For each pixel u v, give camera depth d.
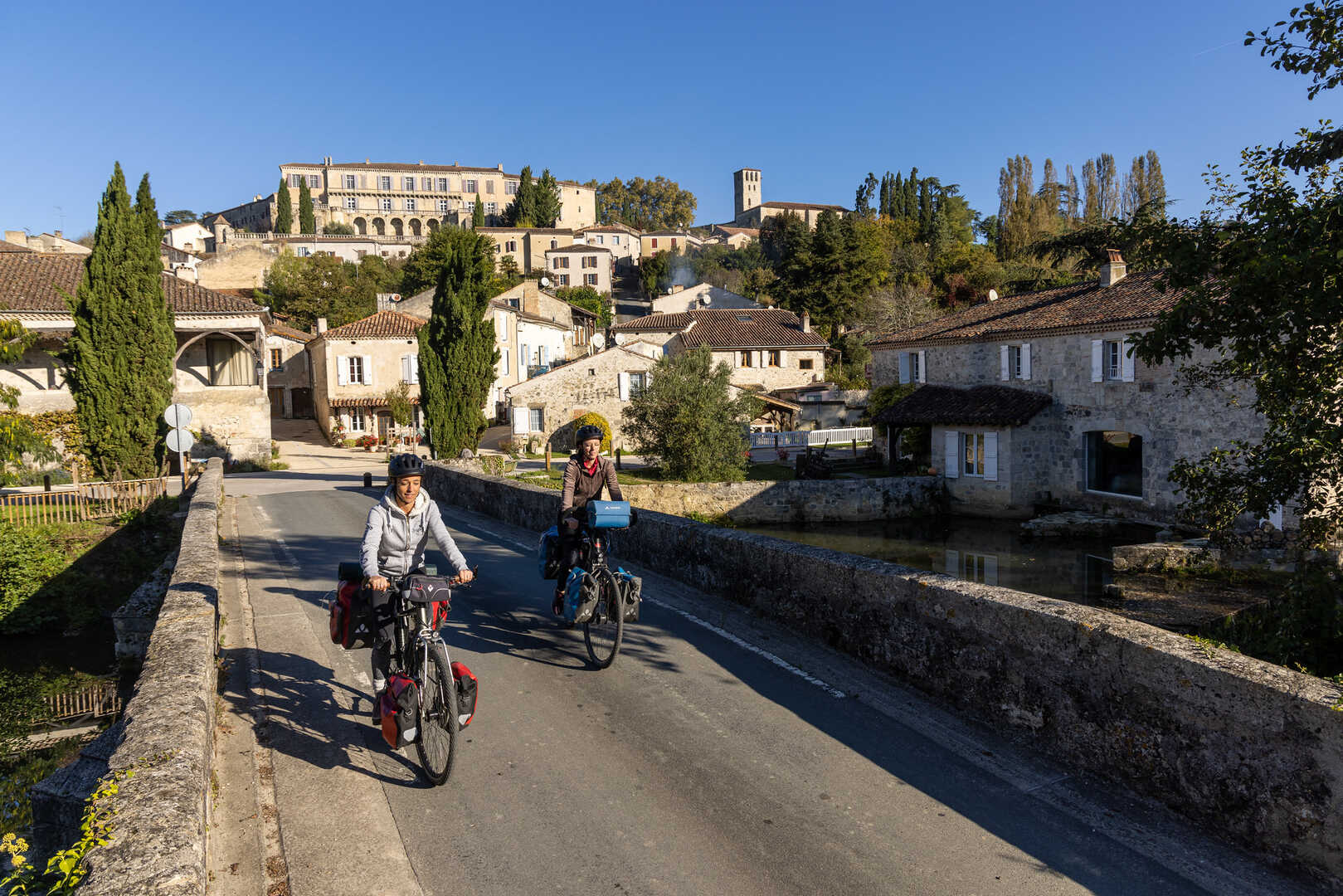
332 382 44.22
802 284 74.25
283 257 75.62
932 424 31.72
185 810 3.20
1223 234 7.82
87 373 27.16
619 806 4.43
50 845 5.63
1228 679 4.06
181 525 21.88
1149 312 24.06
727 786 4.65
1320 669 8.73
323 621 8.25
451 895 3.63
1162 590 17.88
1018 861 3.88
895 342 37.38
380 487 23.94
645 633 7.59
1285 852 3.78
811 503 29.55
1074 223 101.31
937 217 95.25
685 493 28.33
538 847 4.02
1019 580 19.98
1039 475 28.78
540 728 5.48
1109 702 4.70
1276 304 7.46
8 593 17.44
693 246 129.62
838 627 7.05
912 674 6.20
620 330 58.69
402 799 4.52
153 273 28.00
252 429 34.59
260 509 18.50
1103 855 3.93
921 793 4.56
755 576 8.23
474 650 7.19
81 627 17.72
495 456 31.31
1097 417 26.66
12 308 29.56
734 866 3.84
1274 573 18.62
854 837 4.09
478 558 11.73
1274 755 3.84
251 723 5.55
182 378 34.69
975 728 5.46
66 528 20.41
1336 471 7.91
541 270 93.25
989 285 76.94
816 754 5.05
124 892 2.62
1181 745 4.29
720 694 6.06
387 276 86.50
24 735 11.79
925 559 22.80
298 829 4.19
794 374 55.09
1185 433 23.53
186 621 5.83
